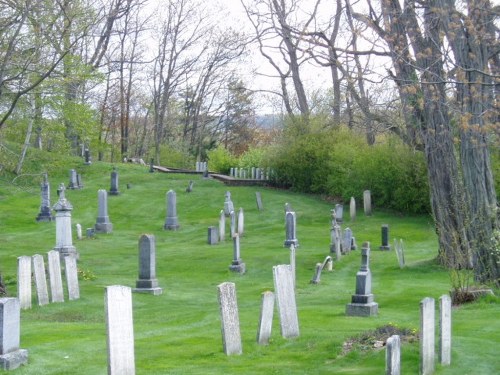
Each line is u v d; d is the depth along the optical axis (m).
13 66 24.83
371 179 46.75
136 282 24.03
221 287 13.60
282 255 32.66
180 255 33.03
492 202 22.83
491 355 13.68
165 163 82.25
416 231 40.62
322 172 52.59
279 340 14.76
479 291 20.12
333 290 24.47
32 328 16.64
